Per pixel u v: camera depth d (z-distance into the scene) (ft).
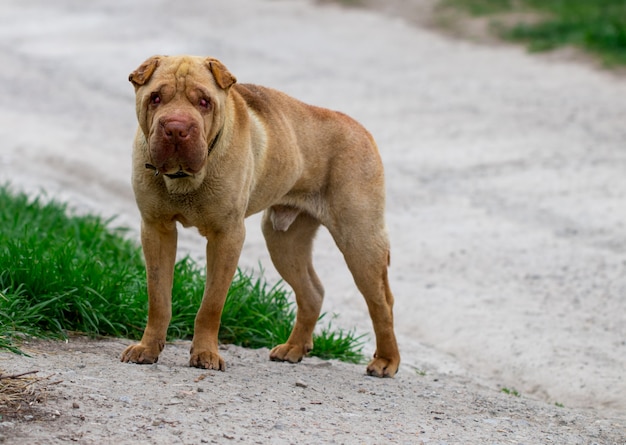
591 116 66.28
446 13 94.79
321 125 31.07
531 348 36.50
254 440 22.15
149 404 23.65
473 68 79.10
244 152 27.32
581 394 33.24
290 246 32.14
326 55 84.07
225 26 95.09
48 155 61.21
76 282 31.32
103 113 72.79
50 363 26.18
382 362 31.53
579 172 56.29
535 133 63.46
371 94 73.15
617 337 37.40
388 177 57.16
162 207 26.91
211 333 28.07
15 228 39.65
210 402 24.38
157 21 99.19
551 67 77.87
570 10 91.50
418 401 28.17
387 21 93.91
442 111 68.85
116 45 91.20
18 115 70.59
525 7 94.63
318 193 31.35
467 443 23.97
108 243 41.01
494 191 54.24
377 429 24.20
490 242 47.37
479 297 41.39
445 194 54.19
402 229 49.52
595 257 45.11
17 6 111.34
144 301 32.42
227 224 27.37
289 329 34.76
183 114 24.86
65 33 97.09
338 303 41.47
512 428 26.27
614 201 51.72
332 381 29.25
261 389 26.43
